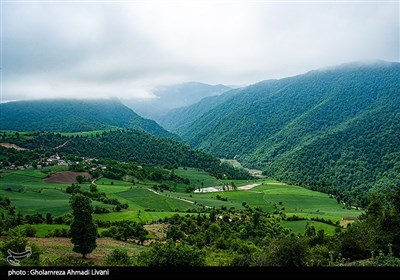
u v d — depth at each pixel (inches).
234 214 5467.5
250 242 3742.6
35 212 4862.2
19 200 5516.7
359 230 2469.2
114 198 6190.9
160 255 1781.5
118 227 3971.5
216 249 3316.9
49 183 7219.5
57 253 2699.3
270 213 5969.5
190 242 3693.4
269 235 4153.5
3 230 3447.3
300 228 4938.5
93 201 5772.6
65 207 5152.6
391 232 2349.9
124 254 2119.8
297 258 1819.6
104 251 2928.2
